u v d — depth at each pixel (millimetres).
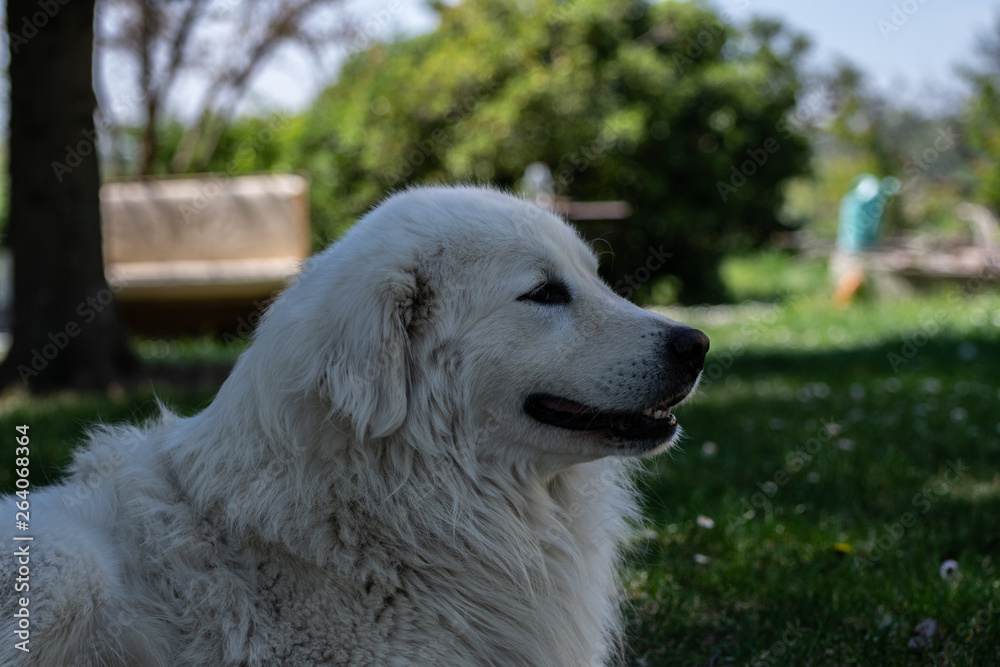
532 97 15391
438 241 2400
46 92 7328
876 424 5719
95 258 7699
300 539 2154
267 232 11500
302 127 17312
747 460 4949
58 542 2053
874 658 2617
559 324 2473
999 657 2561
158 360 8906
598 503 2725
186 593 2119
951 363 8891
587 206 16203
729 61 18453
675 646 2840
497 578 2398
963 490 4242
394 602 2215
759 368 9039
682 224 17656
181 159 18281
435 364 2371
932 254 16375
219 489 2209
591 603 2594
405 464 2301
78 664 2043
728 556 3549
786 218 20734
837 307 15312
